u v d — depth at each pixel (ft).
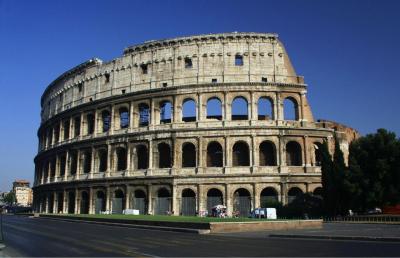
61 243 132.26
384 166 274.77
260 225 192.75
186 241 140.26
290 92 334.24
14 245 125.59
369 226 213.05
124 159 359.46
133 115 355.15
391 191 274.77
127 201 338.34
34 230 191.93
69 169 398.42
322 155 298.56
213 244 130.00
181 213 317.63
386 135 285.43
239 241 139.95
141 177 333.21
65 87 428.97
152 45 359.66
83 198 376.89
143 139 340.80
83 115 393.09
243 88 331.16
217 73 338.34
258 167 315.17
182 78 343.46
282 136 320.70
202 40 346.13
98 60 400.06
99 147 368.68
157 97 346.33
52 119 439.22
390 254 101.30
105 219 250.78
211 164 331.98
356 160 289.53
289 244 128.26
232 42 342.44
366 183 277.03
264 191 322.55
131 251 111.75
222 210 301.22
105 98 370.73
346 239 142.92
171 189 322.75
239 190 321.52
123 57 373.20
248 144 319.88
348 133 366.84
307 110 337.93
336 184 287.69
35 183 488.02
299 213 294.87
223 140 323.16
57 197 407.64
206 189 316.60
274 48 341.21
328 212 290.76
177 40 350.43
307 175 316.19
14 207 574.56
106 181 353.72
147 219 226.17
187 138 328.49
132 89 361.30
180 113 336.08
